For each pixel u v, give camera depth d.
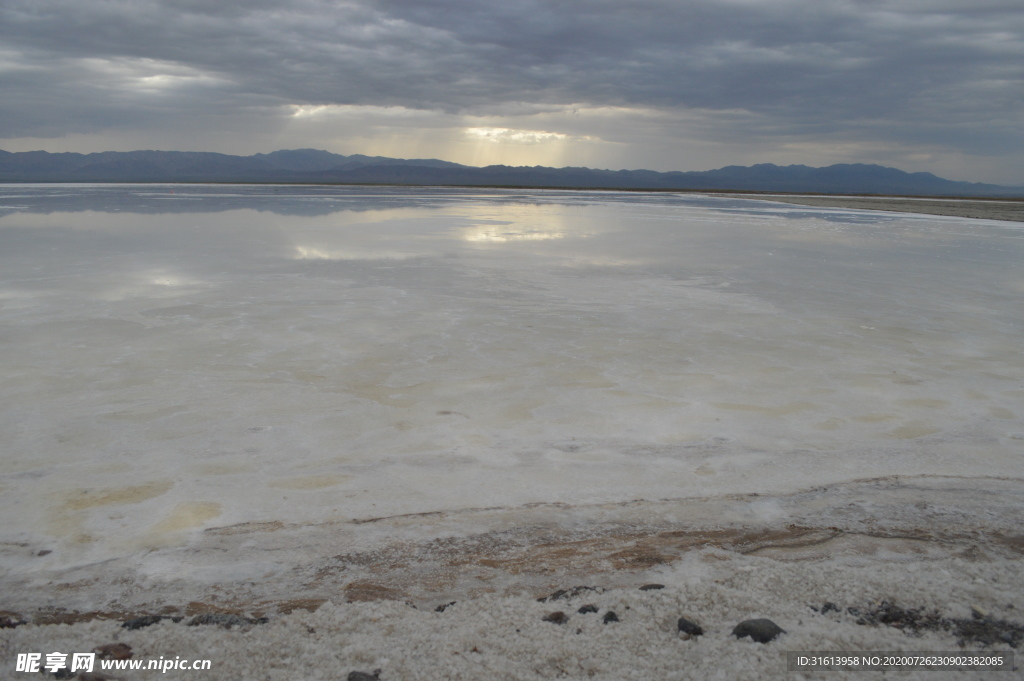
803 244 25.16
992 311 12.82
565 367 8.91
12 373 8.28
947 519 5.02
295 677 3.04
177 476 5.70
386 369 8.73
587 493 5.48
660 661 3.13
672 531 4.83
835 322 11.74
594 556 4.41
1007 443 6.56
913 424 7.05
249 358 9.08
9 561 4.36
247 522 4.94
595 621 3.49
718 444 6.51
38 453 6.09
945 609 3.51
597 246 23.33
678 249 22.75
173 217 34.59
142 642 3.35
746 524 4.94
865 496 5.45
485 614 3.58
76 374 8.30
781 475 5.85
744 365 9.12
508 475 5.80
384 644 3.31
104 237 23.95
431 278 15.71
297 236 25.33
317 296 13.30
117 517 4.99
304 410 7.26
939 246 25.09
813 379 8.55
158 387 7.89
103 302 12.38
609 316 11.98
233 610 3.79
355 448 6.32
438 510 5.17
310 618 3.57
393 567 4.31
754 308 12.86
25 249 20.00
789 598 3.68
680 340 10.38
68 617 3.73
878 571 3.94
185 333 10.27
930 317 12.23
